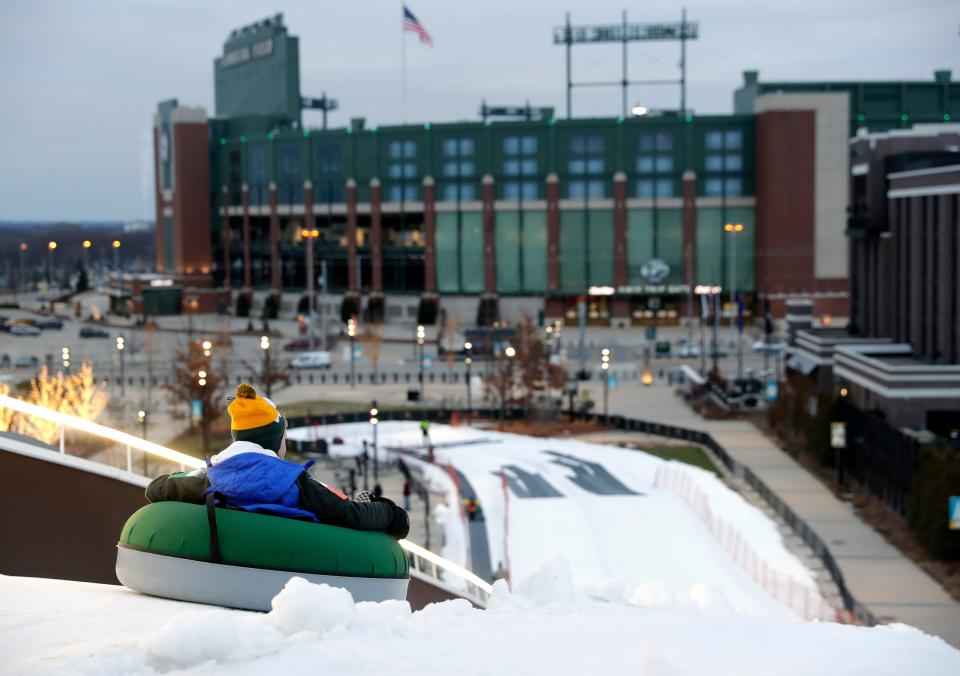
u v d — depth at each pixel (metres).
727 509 70.56
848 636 10.75
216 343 159.25
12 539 14.41
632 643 8.85
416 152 188.62
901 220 94.94
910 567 55.81
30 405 13.61
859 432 75.88
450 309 187.38
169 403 103.81
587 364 146.88
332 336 170.50
